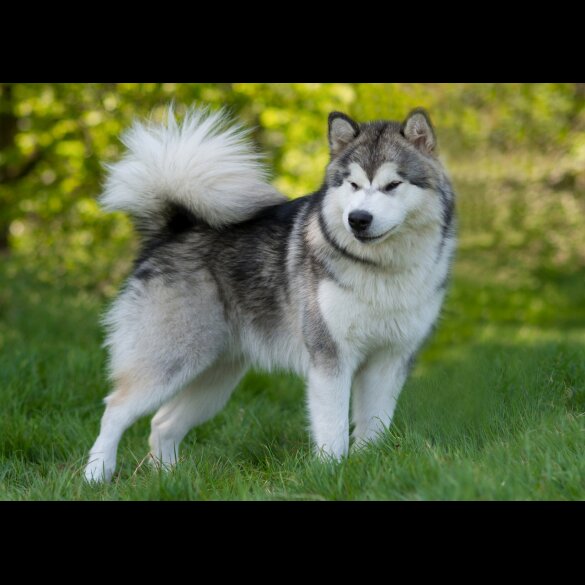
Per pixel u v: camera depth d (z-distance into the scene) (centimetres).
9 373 1032
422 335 793
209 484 679
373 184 730
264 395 1097
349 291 749
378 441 723
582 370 891
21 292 1512
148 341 832
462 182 2255
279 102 1589
